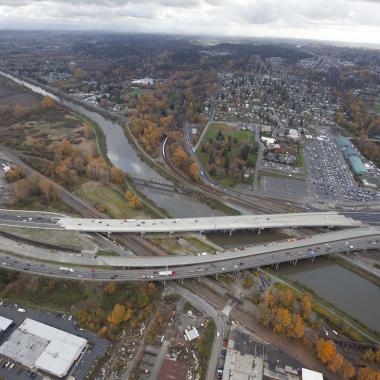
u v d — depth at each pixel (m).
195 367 175.25
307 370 173.50
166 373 170.38
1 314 199.00
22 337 181.38
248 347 186.75
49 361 169.75
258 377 170.62
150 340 187.38
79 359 175.62
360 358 187.25
